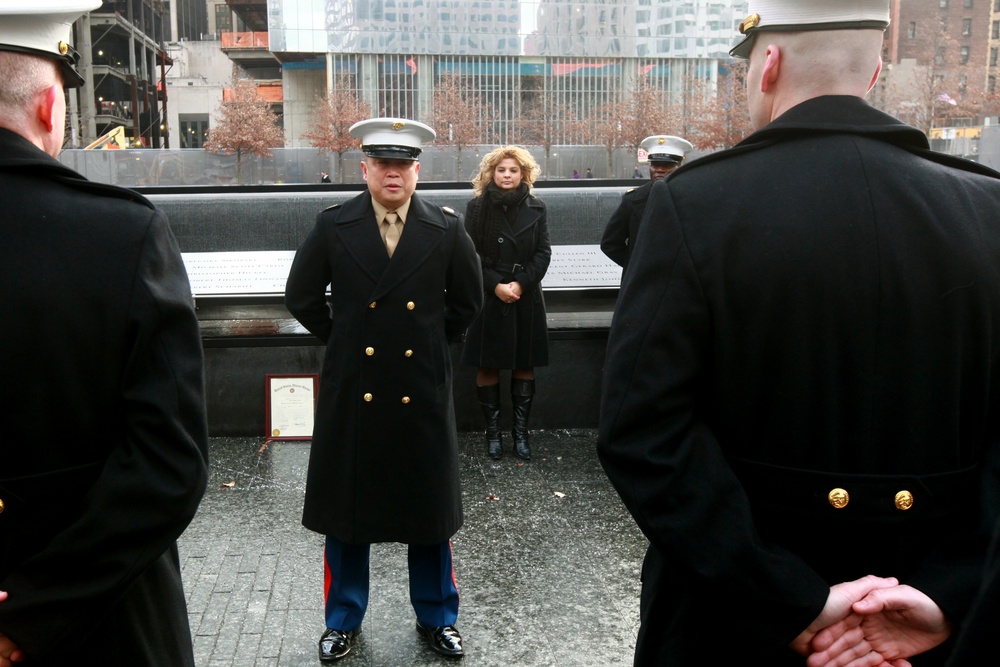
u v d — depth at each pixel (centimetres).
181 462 155
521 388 538
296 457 522
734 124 6056
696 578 137
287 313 596
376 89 6981
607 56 7169
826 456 141
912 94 6391
